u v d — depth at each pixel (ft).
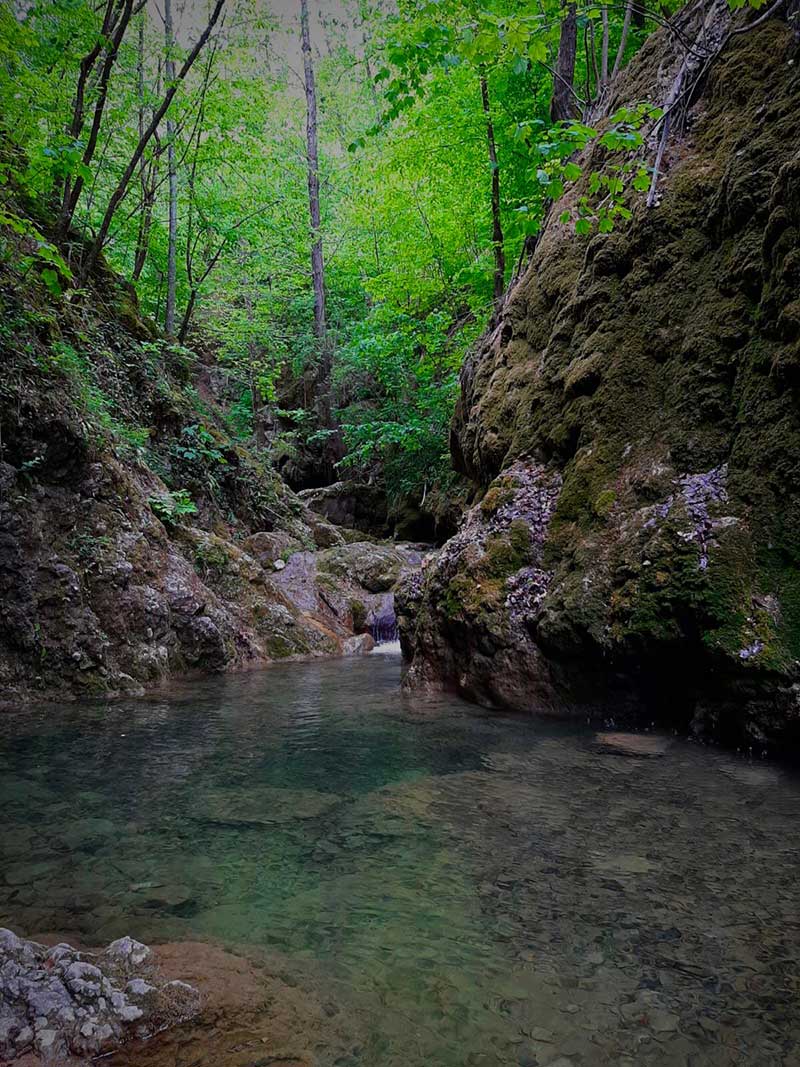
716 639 12.35
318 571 38.60
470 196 42.73
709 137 17.98
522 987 5.50
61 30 29.14
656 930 6.34
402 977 5.66
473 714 16.49
